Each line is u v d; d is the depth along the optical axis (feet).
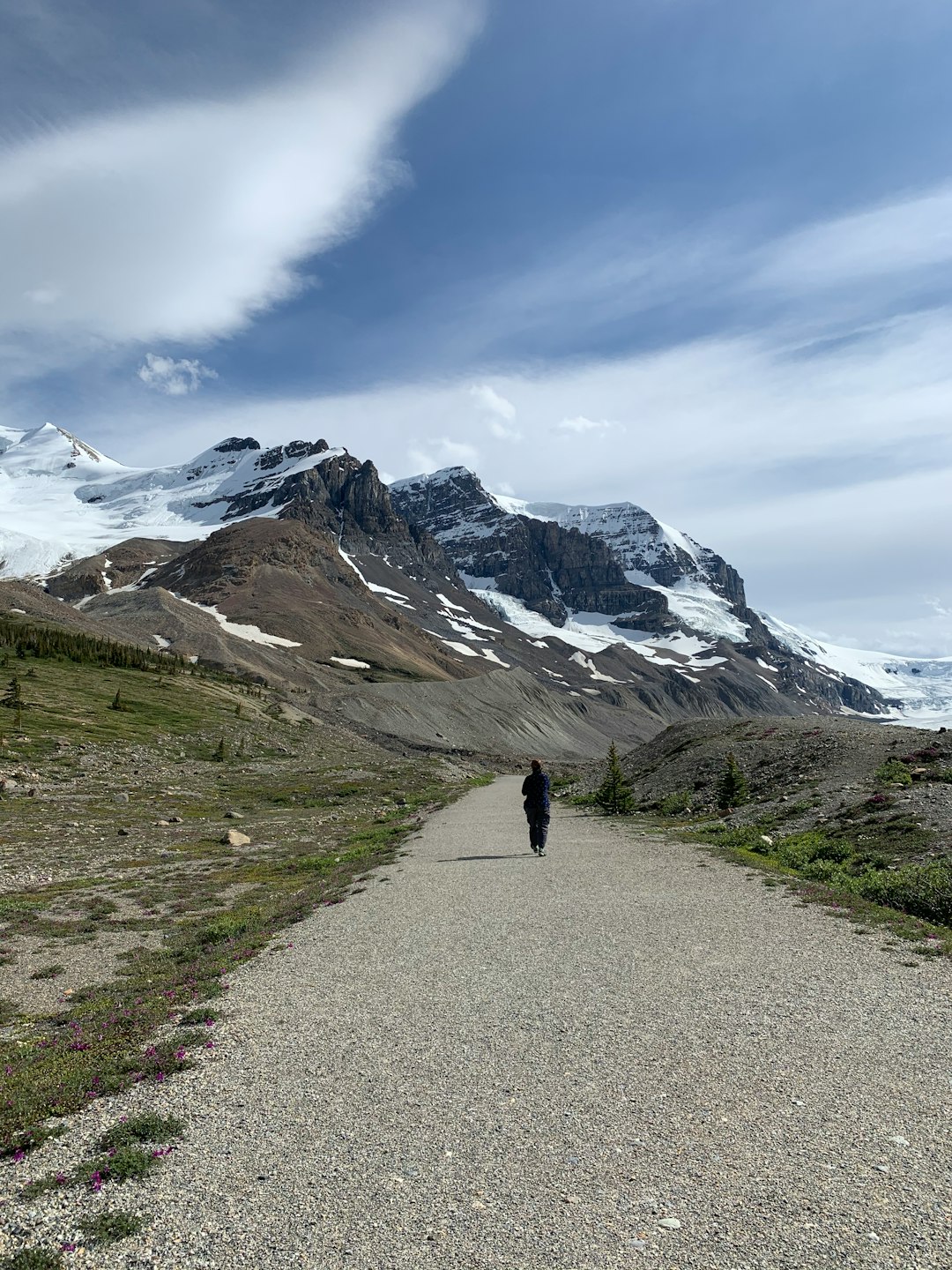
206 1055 27.55
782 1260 14.98
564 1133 20.42
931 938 39.40
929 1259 14.74
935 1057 24.44
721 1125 20.45
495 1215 16.94
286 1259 15.81
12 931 61.77
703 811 117.19
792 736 150.51
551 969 35.91
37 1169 20.02
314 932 47.52
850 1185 17.42
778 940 39.60
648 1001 30.73
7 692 272.10
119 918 66.18
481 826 114.42
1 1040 35.01
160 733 271.28
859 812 81.10
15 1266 15.85
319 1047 27.71
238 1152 20.29
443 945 41.57
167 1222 17.31
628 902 50.39
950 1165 18.10
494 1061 25.50
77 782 180.75
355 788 216.74
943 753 100.53
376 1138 20.70
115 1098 24.38
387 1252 15.84
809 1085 22.70
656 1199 17.28
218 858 102.58
